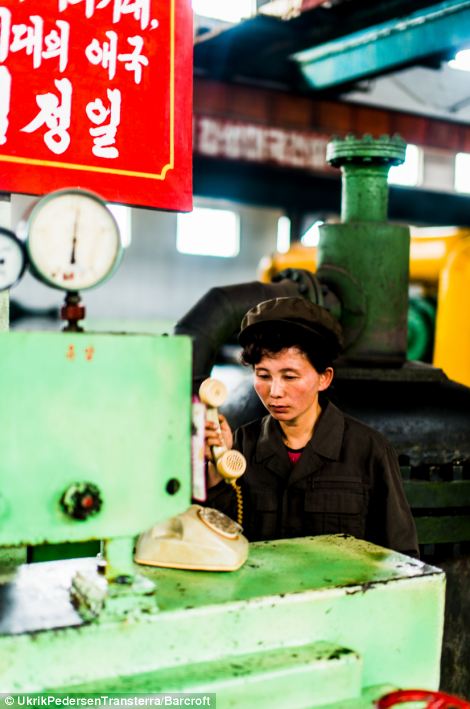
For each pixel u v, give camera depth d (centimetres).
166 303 1349
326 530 192
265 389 184
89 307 1273
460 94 900
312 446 194
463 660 278
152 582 132
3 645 114
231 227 1412
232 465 148
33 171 189
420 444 271
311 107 712
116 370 123
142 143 203
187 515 150
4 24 183
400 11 477
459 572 277
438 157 1370
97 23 195
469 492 275
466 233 459
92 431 122
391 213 930
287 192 835
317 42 547
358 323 311
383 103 848
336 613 137
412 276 482
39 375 119
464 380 428
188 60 208
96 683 118
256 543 164
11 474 118
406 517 193
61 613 124
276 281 328
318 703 128
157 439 127
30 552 243
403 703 129
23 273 123
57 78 191
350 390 291
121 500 125
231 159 672
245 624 130
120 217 1305
